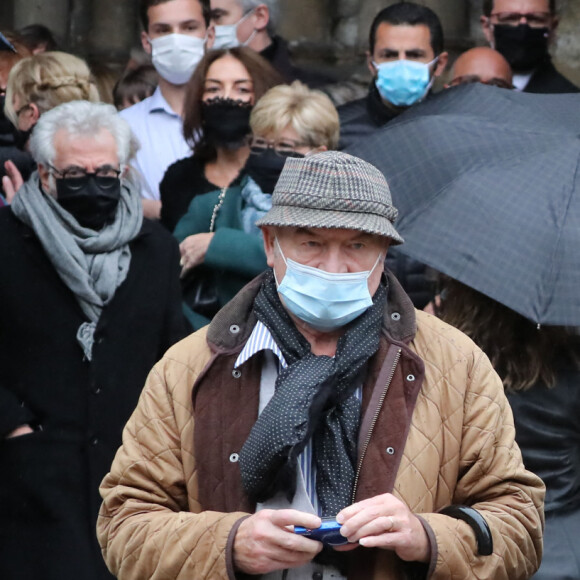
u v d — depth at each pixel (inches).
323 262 356.5
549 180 497.4
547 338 478.3
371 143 555.2
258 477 346.6
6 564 522.9
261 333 367.2
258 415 363.6
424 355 367.9
